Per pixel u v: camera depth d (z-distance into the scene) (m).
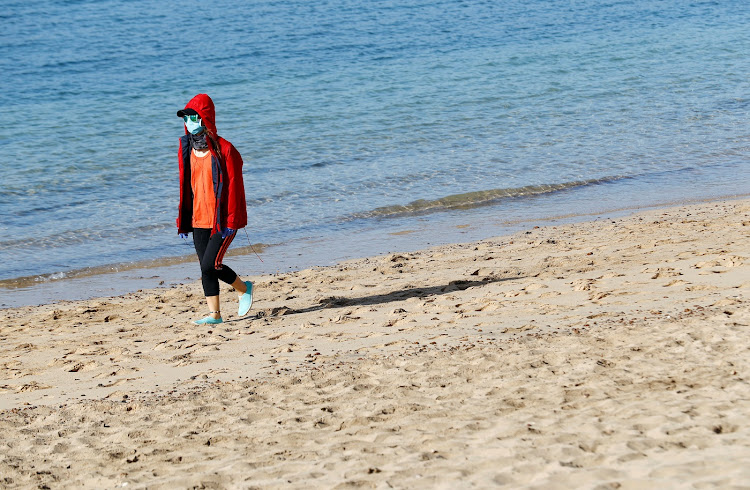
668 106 23.89
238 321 9.21
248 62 32.69
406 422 5.38
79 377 7.56
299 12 45.34
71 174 18.38
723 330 6.53
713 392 5.14
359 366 6.88
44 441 5.86
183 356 7.92
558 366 6.22
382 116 23.38
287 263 12.68
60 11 47.28
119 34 39.69
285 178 17.83
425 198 16.27
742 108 23.33
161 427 5.87
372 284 10.59
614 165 18.28
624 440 4.47
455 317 8.34
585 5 47.50
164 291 11.43
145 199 16.67
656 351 6.25
